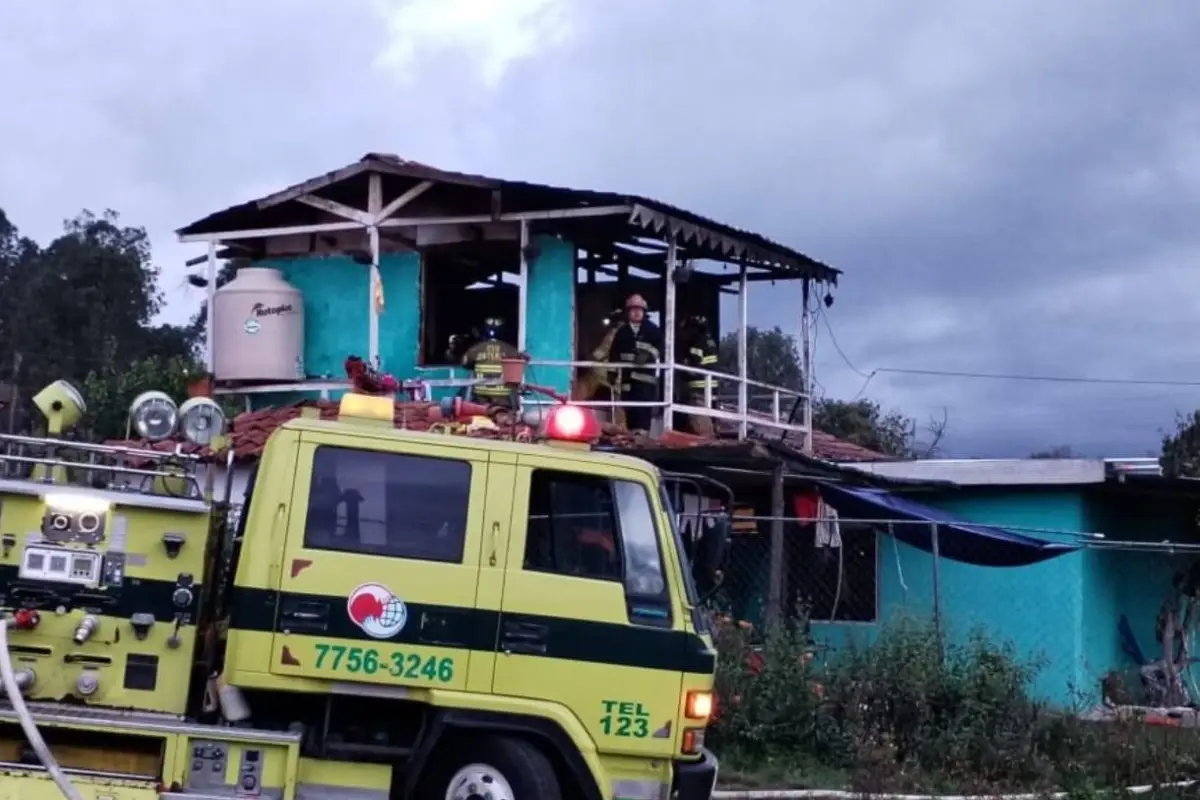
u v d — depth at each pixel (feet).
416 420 31.27
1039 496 52.06
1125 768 33.35
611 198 51.88
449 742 24.52
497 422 30.07
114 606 24.17
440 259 59.82
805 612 42.16
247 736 23.40
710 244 55.16
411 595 23.89
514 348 56.59
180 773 23.18
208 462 25.57
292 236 61.36
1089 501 51.96
